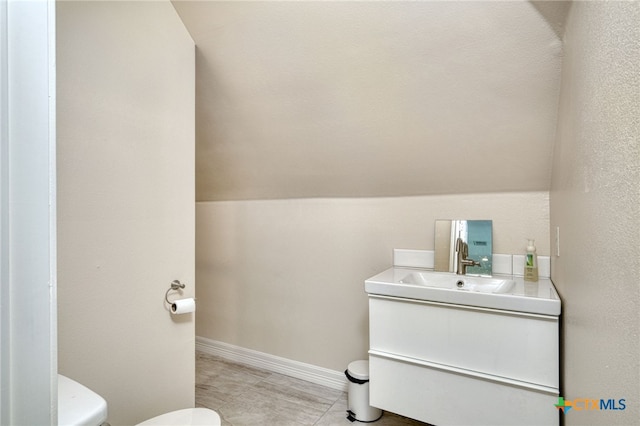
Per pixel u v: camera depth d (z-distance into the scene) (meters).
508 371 1.44
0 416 0.37
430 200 2.11
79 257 1.33
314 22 1.60
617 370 0.67
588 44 0.91
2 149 0.38
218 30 1.79
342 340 2.41
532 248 1.79
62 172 1.28
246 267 2.81
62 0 1.27
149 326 1.58
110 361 1.42
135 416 1.52
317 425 1.96
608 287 0.73
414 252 2.15
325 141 2.09
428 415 1.60
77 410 0.81
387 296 1.70
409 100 1.71
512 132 1.65
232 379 2.54
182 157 1.73
